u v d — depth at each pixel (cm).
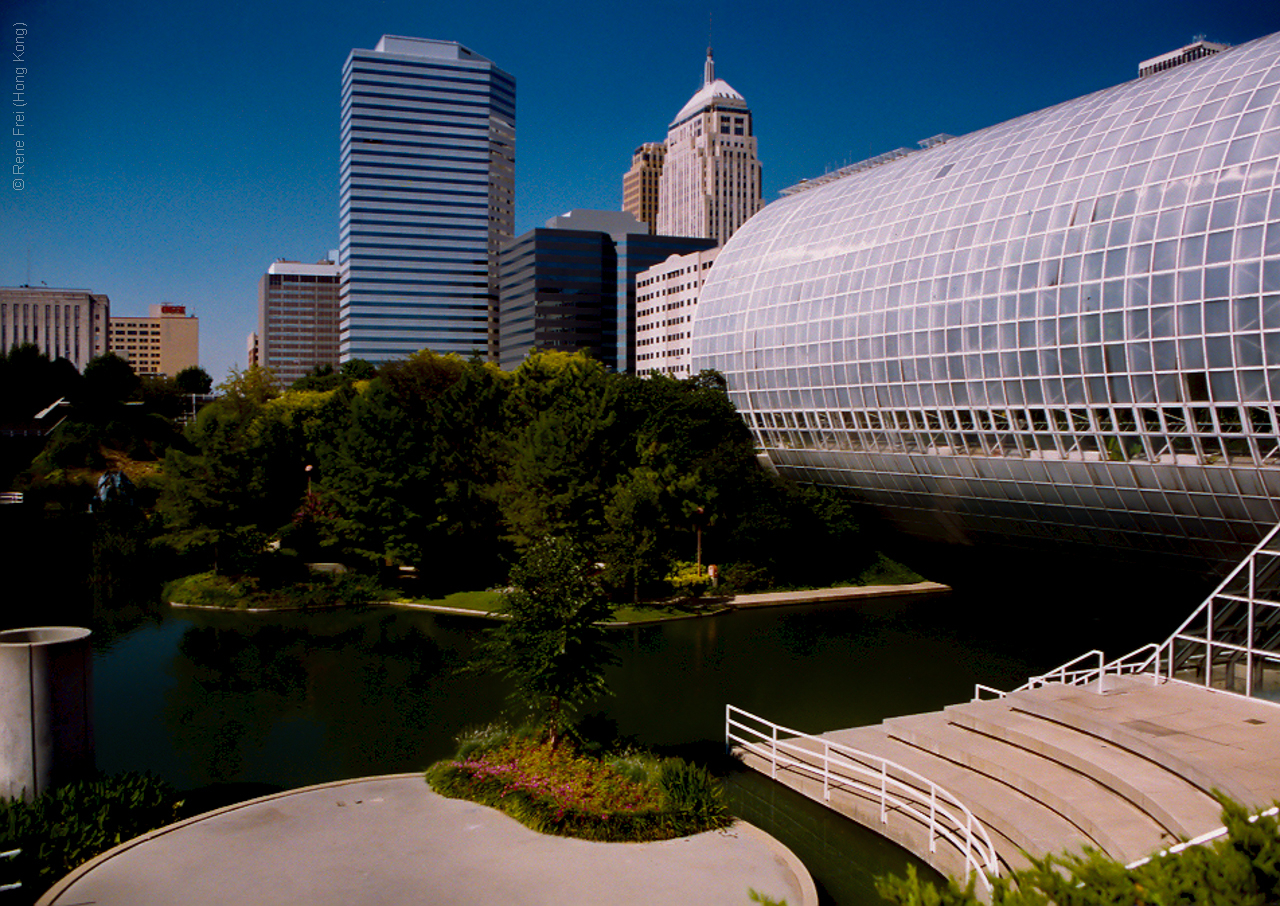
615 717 4128
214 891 2198
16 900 2181
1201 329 5112
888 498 7881
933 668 5134
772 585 7594
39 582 7269
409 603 6712
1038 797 2644
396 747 3625
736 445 8375
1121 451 5669
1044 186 6256
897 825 2725
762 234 9256
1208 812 2302
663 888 2252
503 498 7000
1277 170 4925
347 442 7081
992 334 6331
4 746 2616
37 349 15750
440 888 2228
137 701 4288
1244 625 3269
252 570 7062
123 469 11844
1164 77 6203
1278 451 4909
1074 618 6619
